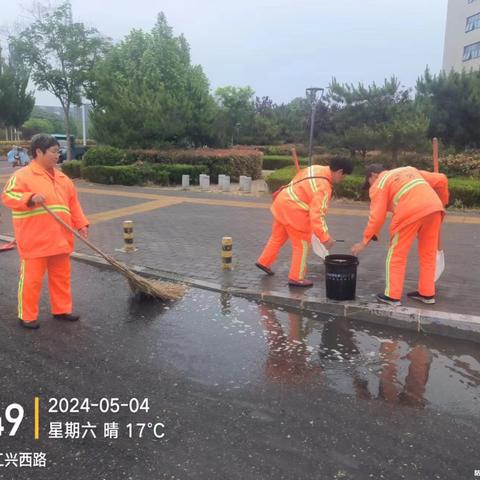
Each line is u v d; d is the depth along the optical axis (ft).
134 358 13.39
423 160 46.32
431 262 16.56
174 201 42.01
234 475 8.88
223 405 11.16
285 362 13.28
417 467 9.14
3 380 12.21
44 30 77.56
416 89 54.44
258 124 119.44
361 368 13.01
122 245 26.05
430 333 15.33
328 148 51.08
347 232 29.45
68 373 12.57
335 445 9.76
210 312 16.88
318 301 17.04
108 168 54.13
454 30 155.74
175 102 61.21
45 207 14.30
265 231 29.50
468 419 10.71
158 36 67.46
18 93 133.90
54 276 15.75
